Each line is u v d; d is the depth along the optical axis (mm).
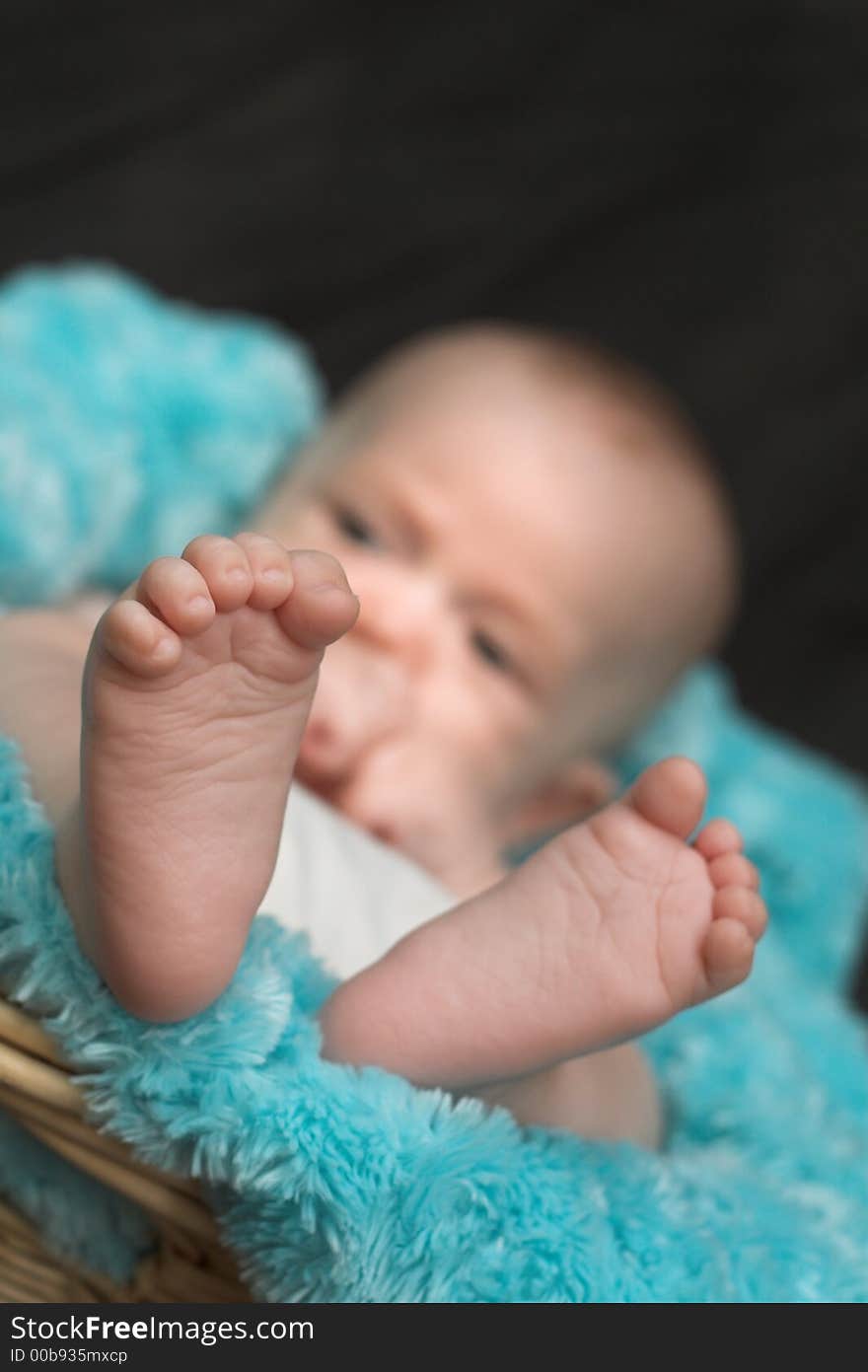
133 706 483
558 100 1327
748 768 933
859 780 1207
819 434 1285
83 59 1203
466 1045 532
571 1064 589
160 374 822
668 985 532
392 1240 519
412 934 543
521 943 534
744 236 1329
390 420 830
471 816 796
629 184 1318
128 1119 518
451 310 1244
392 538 805
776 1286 578
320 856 614
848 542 1269
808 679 1235
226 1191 527
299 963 544
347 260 1230
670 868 536
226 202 1209
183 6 1248
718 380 1283
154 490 819
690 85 1354
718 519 864
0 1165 567
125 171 1188
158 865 496
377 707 753
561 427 827
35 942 522
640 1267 549
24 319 812
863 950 1119
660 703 882
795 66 1373
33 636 617
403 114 1283
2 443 770
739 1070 709
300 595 478
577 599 809
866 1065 784
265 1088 514
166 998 508
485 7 1333
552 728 819
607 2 1362
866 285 1335
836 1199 645
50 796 547
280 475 853
